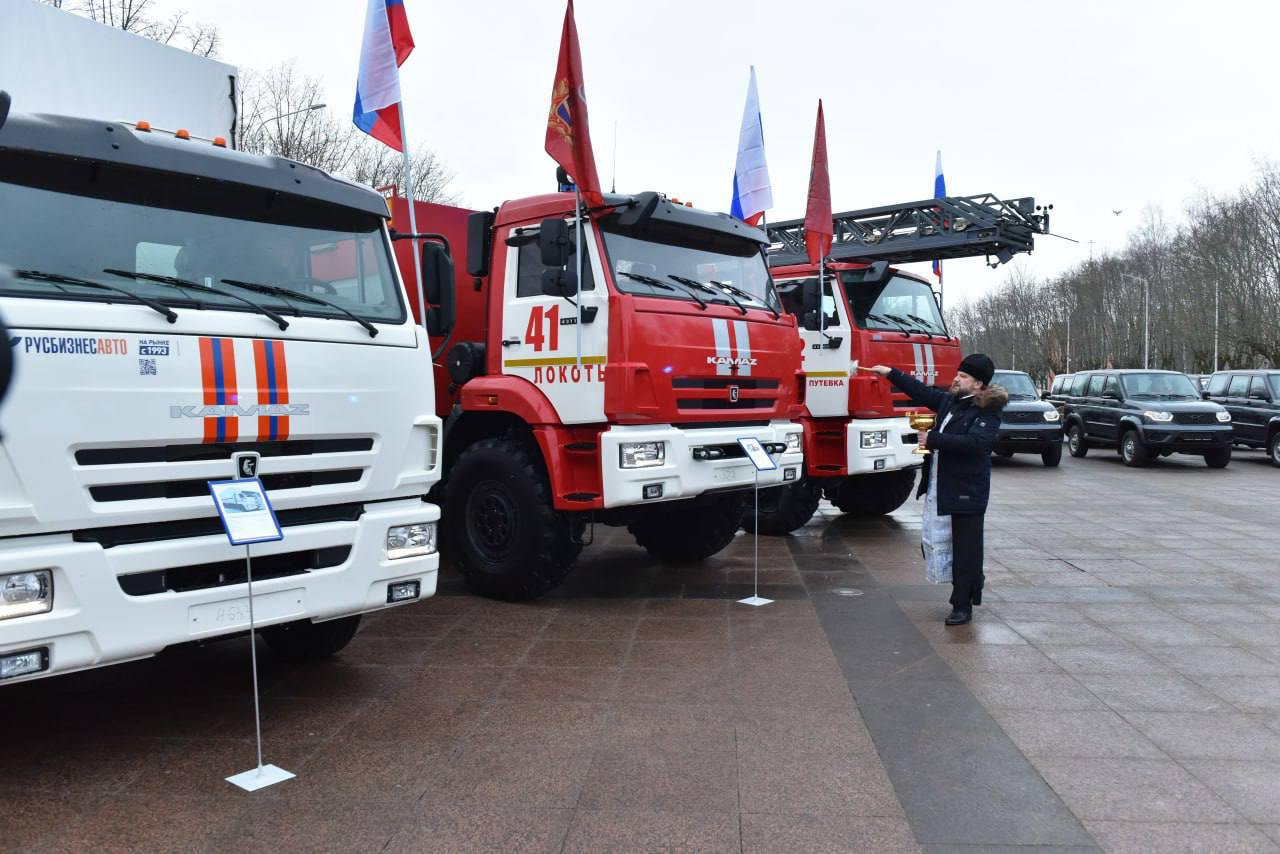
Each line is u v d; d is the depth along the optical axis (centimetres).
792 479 737
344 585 429
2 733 427
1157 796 356
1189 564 820
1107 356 6419
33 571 333
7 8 420
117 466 354
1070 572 784
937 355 1032
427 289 537
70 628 339
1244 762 388
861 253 1345
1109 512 1166
